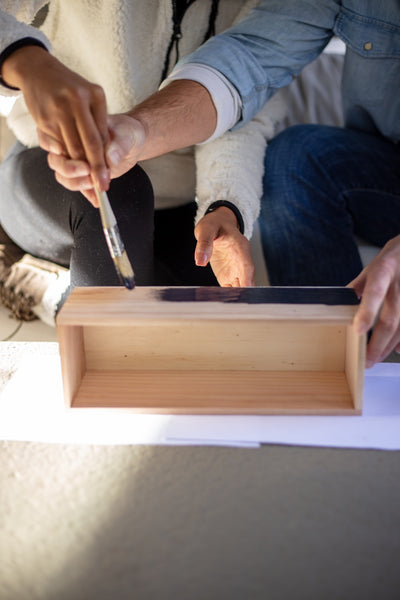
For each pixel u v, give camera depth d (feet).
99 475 2.25
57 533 1.99
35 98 2.54
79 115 2.41
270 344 2.83
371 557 1.90
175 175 4.60
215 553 1.91
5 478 2.24
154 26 4.21
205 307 2.53
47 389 2.80
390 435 2.48
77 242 3.58
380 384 2.84
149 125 3.34
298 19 4.21
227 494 2.15
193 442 2.43
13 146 4.64
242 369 2.87
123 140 2.77
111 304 2.55
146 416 2.61
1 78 2.77
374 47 4.31
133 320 2.46
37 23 3.99
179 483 2.22
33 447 2.41
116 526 2.02
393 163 4.59
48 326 4.74
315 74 5.70
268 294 2.67
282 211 4.43
